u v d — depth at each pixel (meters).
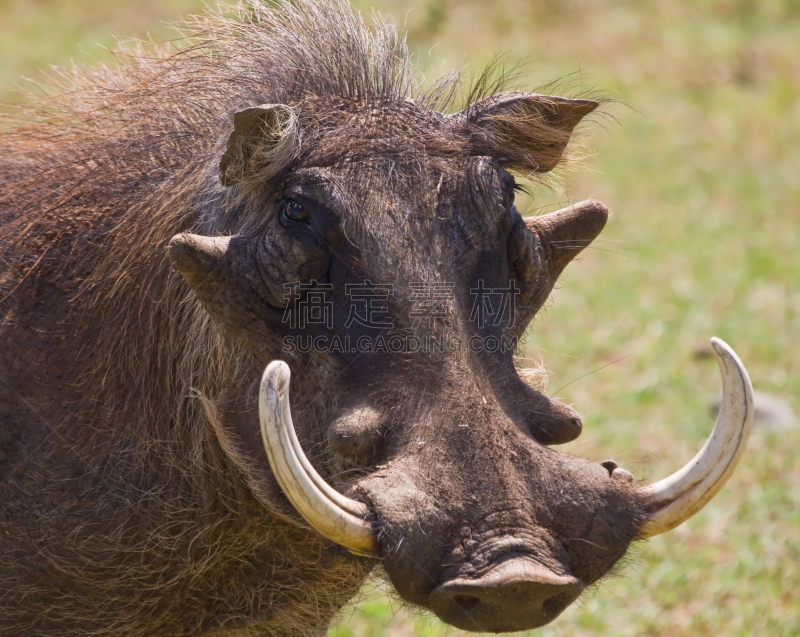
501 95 13.30
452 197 11.71
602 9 67.06
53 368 13.27
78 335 13.33
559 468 10.26
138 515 13.10
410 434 10.30
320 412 11.36
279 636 14.51
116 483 13.09
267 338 11.71
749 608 20.98
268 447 10.07
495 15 60.59
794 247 41.16
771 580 21.92
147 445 13.15
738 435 10.54
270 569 13.46
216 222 12.73
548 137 13.76
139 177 13.89
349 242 11.37
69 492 13.05
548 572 9.52
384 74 13.18
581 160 15.35
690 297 36.25
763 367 31.77
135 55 16.09
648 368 31.39
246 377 12.20
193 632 13.80
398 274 11.16
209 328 12.77
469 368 10.70
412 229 11.41
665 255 39.88
